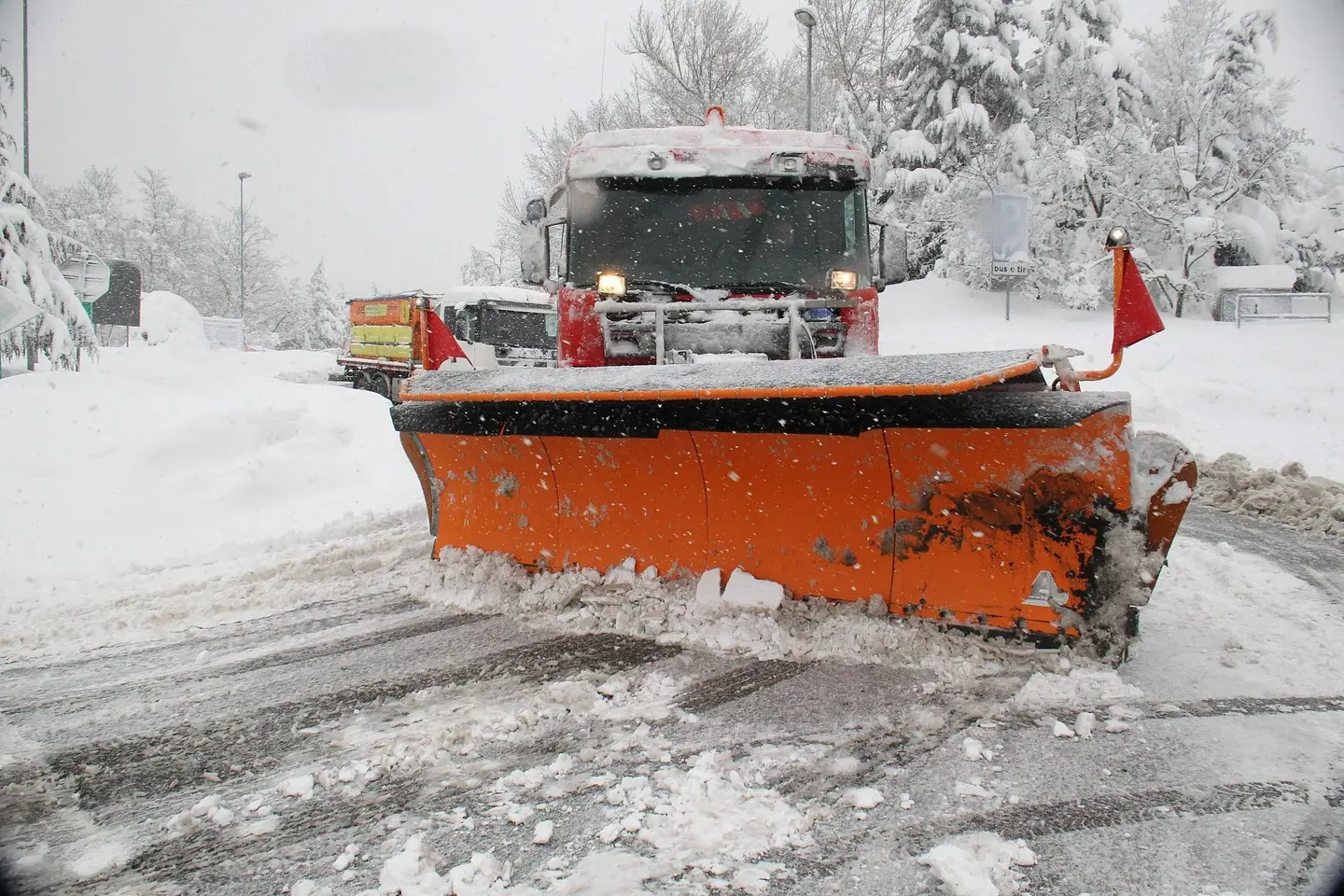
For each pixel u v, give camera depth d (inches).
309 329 2484.0
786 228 269.0
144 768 136.6
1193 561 248.2
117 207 2357.3
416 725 148.6
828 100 1430.9
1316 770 123.5
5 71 686.5
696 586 193.8
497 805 120.9
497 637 192.1
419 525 327.0
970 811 115.0
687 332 250.8
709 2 1364.4
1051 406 150.1
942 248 1300.4
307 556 285.7
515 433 206.7
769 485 186.4
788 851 107.3
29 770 137.0
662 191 269.4
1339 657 168.6
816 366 166.7
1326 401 539.5
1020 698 147.5
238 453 388.5
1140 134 1130.0
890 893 98.5
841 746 134.7
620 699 155.2
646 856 107.1
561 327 266.8
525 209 278.4
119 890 104.0
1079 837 108.1
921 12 1318.9
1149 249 1157.7
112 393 456.8
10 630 215.2
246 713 157.2
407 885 102.2
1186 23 1354.6
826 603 181.2
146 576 270.8
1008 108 1293.1
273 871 107.3
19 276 636.1
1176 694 151.1
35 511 320.8
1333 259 1172.5
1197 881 98.6
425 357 248.4
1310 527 292.8
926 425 158.6
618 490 206.4
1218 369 684.1
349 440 438.6
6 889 104.5
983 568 165.6
